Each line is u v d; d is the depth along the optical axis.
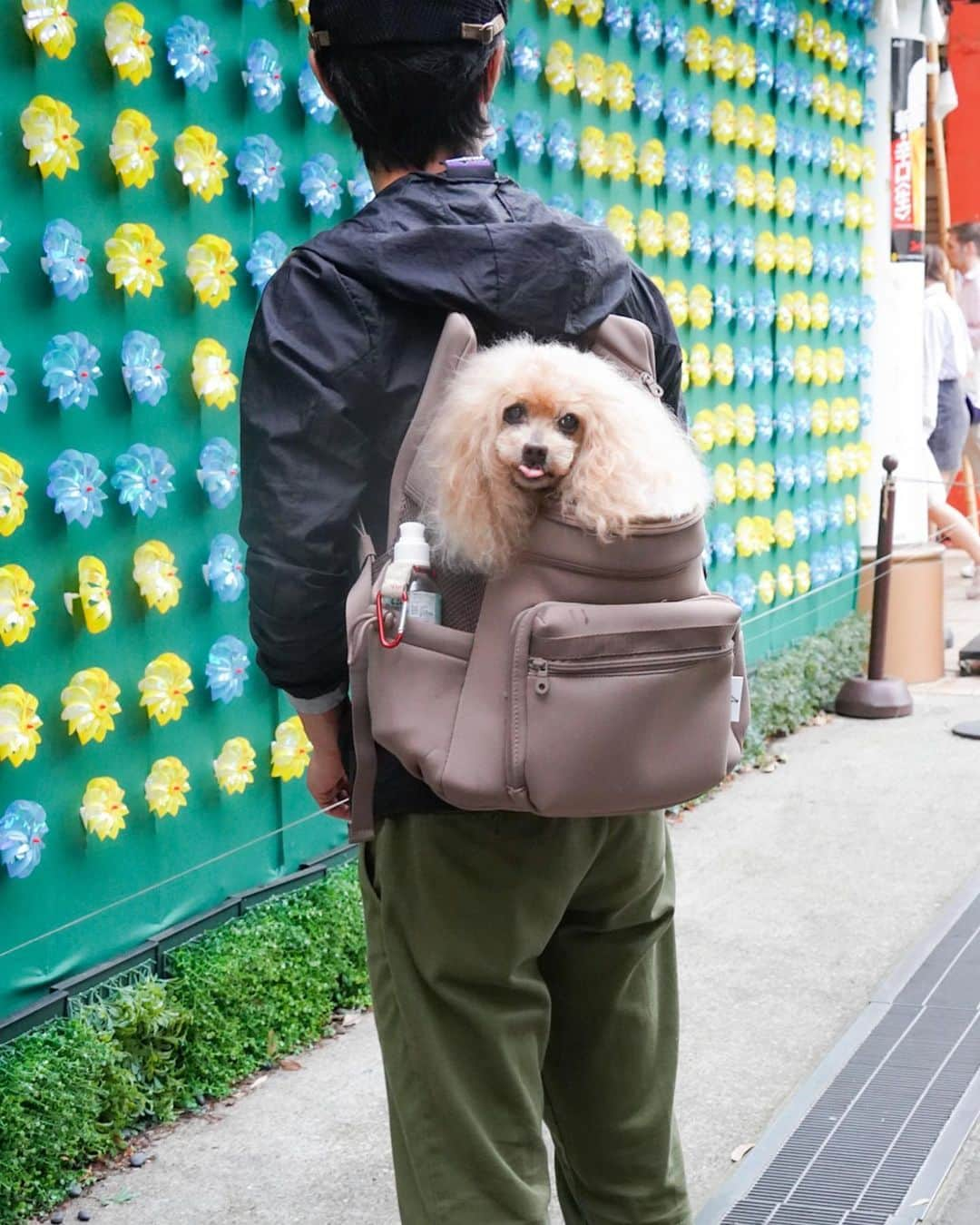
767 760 6.00
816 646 6.89
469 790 1.78
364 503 1.86
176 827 3.66
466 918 1.89
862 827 5.22
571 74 5.12
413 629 1.81
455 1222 1.89
